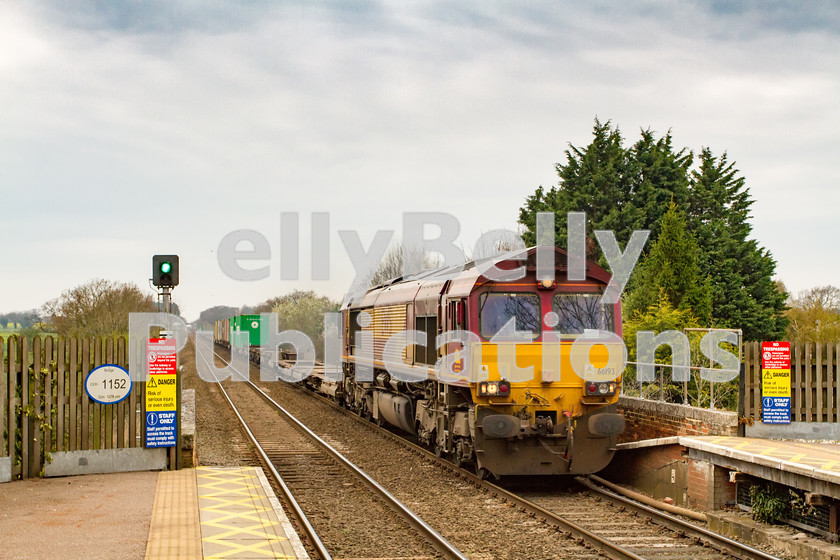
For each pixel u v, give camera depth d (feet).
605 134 124.47
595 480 45.98
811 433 41.63
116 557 25.36
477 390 41.37
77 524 29.48
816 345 42.47
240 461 51.29
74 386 39.01
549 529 33.71
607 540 30.63
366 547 30.68
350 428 71.00
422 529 32.63
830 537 30.81
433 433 52.70
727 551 30.19
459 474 46.42
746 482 36.32
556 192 124.88
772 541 31.65
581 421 42.39
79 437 39.22
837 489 29.76
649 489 43.57
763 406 41.39
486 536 32.78
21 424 37.81
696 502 38.63
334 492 41.75
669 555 30.17
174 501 33.45
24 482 37.01
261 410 86.43
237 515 31.07
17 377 37.93
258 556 25.64
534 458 42.32
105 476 38.75
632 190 123.13
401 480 45.32
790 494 33.71
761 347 41.78
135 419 40.16
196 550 26.23
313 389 111.96
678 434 44.73
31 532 28.30
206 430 68.39
